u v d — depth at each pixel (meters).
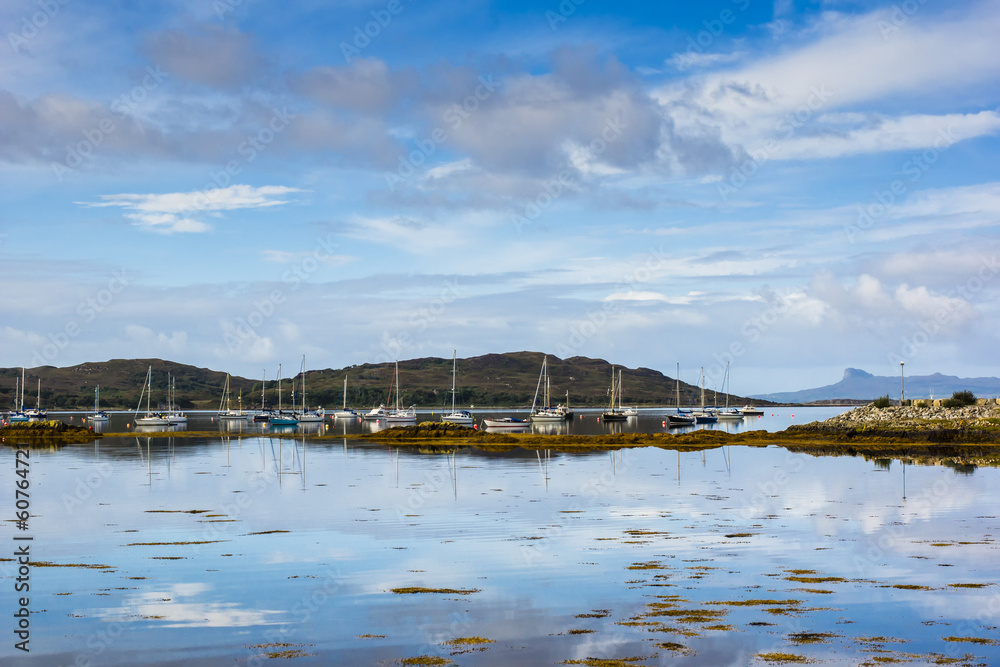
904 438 69.31
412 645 14.74
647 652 14.22
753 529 27.17
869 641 14.77
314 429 118.81
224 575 20.52
